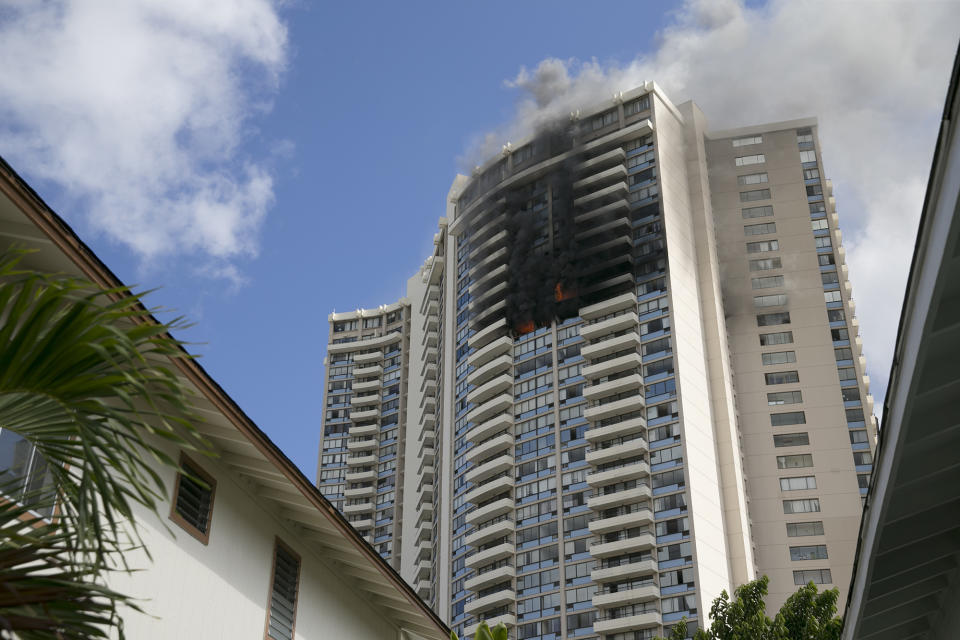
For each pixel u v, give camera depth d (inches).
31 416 239.3
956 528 442.9
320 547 822.5
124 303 234.1
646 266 4667.8
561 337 4722.0
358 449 6215.6
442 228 5949.8
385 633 948.6
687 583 3821.4
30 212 438.9
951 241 271.6
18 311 229.5
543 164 5241.1
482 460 4751.5
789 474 4429.1
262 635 714.2
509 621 4121.6
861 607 462.6
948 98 262.4
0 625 193.8
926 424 357.1
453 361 5260.8
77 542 232.8
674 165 5054.1
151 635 587.5
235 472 701.3
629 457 4212.6
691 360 4429.1
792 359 4719.5
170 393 237.9
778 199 5177.2
